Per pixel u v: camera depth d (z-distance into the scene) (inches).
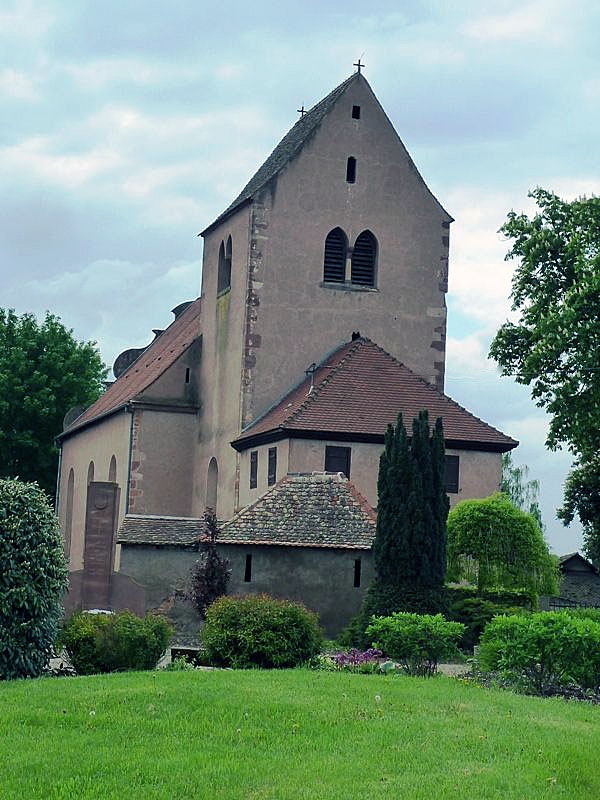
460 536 1604.3
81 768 671.8
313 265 2148.1
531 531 1621.6
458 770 685.3
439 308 2196.1
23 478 3240.7
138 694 855.1
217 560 1505.9
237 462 2075.5
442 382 2186.3
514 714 858.8
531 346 1958.7
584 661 1029.2
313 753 717.9
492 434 1943.9
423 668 1106.7
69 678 959.6
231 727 772.6
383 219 2182.6
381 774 674.8
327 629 1529.3
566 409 1847.9
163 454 2293.3
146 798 623.2
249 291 2113.7
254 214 2128.4
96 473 2593.5
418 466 1475.1
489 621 1464.1
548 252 1947.6
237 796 631.2
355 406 1919.3
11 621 978.7
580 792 665.0
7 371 3213.6
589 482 2709.2
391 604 1438.2
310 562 1539.1
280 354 2114.9
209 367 2274.9
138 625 1061.8
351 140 2178.9
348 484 1624.0
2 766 675.4
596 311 1854.1
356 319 2155.5
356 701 866.1
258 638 1112.2
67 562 1034.7
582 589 2723.9
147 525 1581.0
